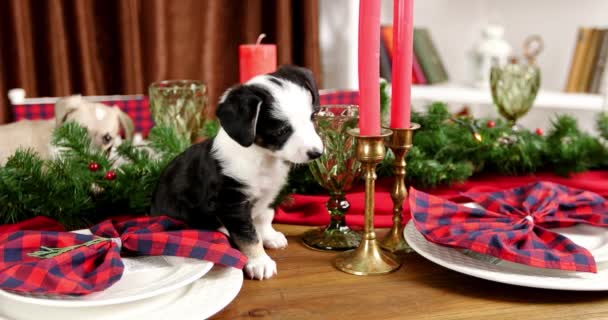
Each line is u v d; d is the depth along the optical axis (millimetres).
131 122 1565
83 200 1098
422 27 3188
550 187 1090
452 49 3385
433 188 1331
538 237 913
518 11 3242
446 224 956
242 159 954
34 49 2379
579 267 804
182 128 1419
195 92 1412
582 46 2816
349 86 2840
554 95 2814
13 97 1846
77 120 1401
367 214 930
